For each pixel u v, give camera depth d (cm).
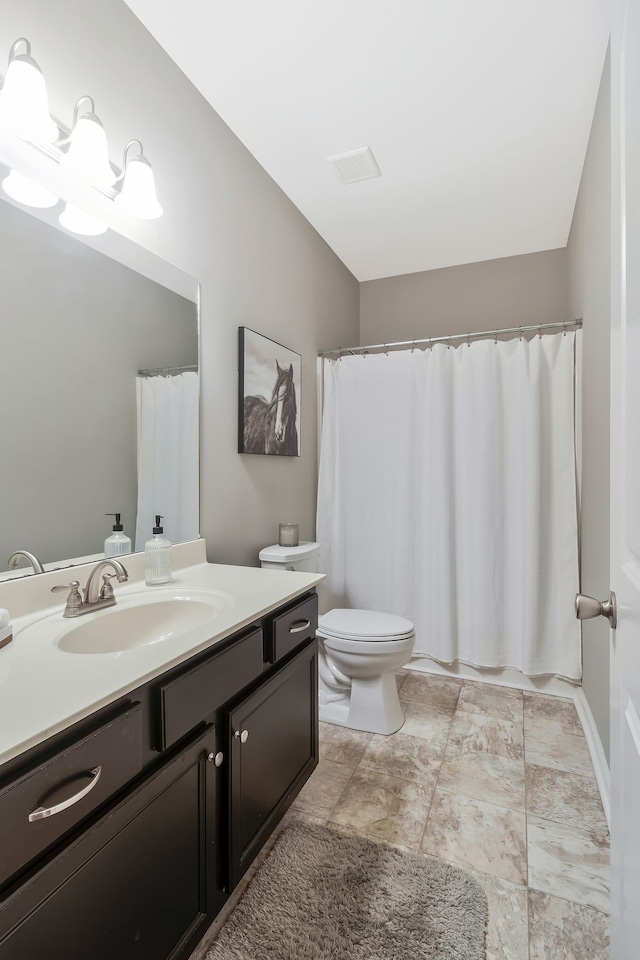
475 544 262
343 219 275
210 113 189
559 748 198
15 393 115
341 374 293
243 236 212
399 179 237
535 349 251
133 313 150
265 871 135
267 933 117
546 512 250
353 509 292
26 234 117
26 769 66
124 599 134
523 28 154
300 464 272
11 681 83
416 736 208
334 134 205
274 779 139
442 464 266
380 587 287
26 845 66
